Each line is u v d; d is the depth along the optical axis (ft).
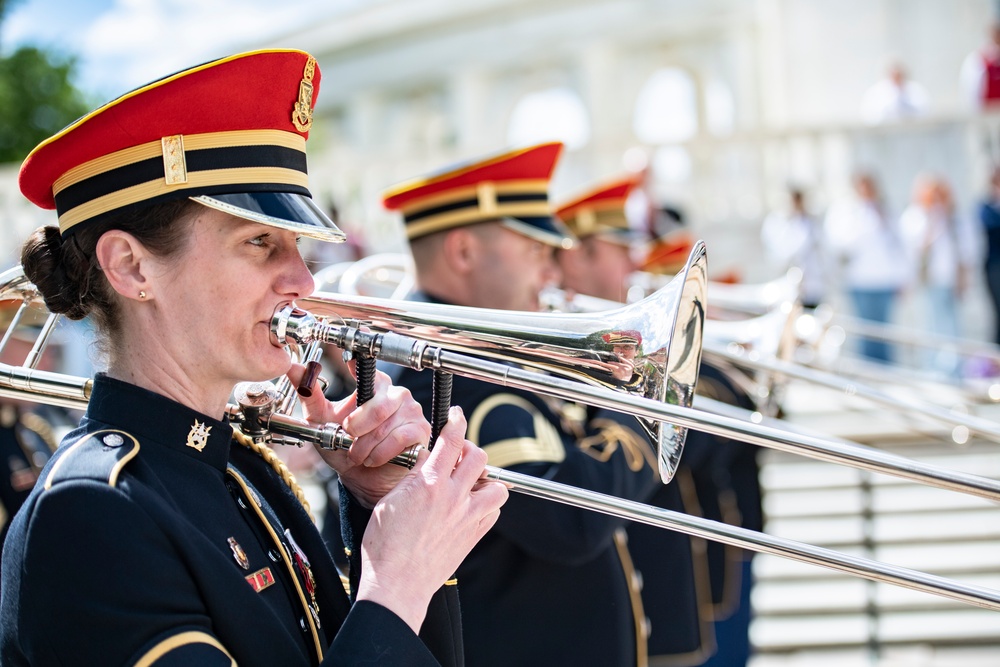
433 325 5.94
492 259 9.57
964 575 21.36
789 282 14.62
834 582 21.58
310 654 5.05
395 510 5.02
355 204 41.06
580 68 59.36
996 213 29.12
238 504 5.20
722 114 54.90
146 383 4.99
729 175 37.83
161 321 4.91
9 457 12.23
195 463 5.01
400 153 42.11
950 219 30.09
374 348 5.68
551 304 11.21
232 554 4.92
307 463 17.10
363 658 4.58
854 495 23.35
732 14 53.98
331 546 10.25
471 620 8.16
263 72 4.84
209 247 4.83
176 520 4.59
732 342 13.55
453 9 64.18
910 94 37.11
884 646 20.12
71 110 70.49
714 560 14.01
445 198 9.58
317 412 5.91
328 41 71.51
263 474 5.74
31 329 9.01
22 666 4.48
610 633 8.38
